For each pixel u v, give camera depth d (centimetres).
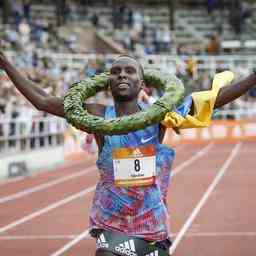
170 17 6041
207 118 713
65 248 1444
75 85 746
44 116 3331
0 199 2203
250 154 3900
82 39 5378
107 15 6097
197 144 4775
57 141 3522
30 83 740
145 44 5616
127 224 707
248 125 4866
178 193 2269
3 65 732
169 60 4956
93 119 699
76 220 1770
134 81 713
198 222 1708
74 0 6094
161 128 720
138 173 705
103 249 699
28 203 2100
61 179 2773
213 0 6506
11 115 3017
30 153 3116
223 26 6309
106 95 3697
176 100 705
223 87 716
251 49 5856
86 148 804
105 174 716
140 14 6131
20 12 5103
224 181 2616
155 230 707
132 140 708
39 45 4678
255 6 6619
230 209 1908
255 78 706
